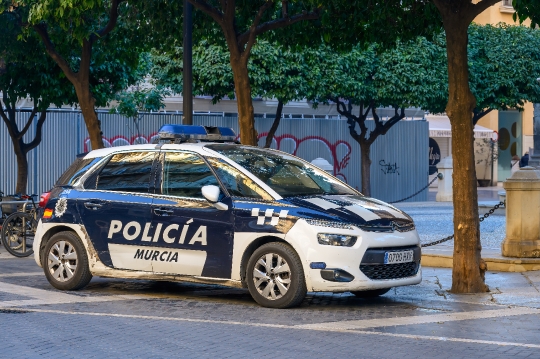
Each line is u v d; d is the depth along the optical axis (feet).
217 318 32.27
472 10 38.63
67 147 99.96
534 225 48.26
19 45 64.90
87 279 39.37
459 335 29.12
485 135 161.68
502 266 47.37
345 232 33.68
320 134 120.26
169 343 27.35
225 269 35.55
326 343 27.45
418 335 29.01
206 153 37.27
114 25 58.44
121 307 34.94
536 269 47.29
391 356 25.55
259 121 116.98
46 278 43.73
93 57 69.87
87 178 39.86
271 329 29.94
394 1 50.83
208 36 63.36
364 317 32.81
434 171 177.99
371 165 124.67
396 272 35.06
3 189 95.35
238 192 35.86
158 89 104.42
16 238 56.65
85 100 58.70
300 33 58.34
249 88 50.96
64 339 27.91
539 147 86.02
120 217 38.17
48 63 73.00
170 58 100.83
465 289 39.58
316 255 33.55
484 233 68.90
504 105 127.13
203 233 36.01
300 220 34.04
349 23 54.44
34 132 97.40
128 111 94.73
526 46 124.57
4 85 74.69
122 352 25.94
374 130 115.65
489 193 150.00
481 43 123.75
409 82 110.42
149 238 37.32
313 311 34.17
